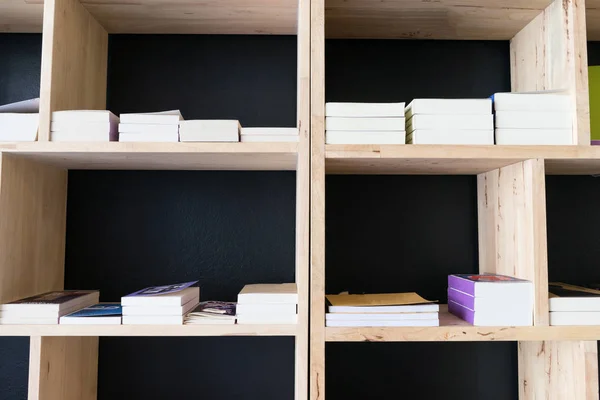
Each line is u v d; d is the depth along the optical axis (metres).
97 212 1.46
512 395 1.46
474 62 1.53
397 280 1.48
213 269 1.46
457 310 1.22
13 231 1.15
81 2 1.28
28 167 1.22
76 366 1.28
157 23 1.42
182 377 1.43
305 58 1.13
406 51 1.52
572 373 1.18
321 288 1.09
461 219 1.50
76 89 1.27
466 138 1.14
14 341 1.42
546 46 1.29
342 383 1.44
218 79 1.50
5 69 1.49
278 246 1.47
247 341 1.44
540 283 1.11
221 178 1.48
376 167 1.30
